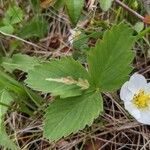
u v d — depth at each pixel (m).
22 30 0.11
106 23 0.11
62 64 0.09
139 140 0.10
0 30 0.11
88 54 0.09
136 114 0.09
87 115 0.09
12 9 0.11
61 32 0.12
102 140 0.10
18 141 0.10
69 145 0.10
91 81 0.09
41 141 0.10
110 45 0.09
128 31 0.09
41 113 0.10
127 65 0.09
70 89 0.09
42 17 0.12
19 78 0.11
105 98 0.10
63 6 0.12
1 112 0.10
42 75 0.09
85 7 0.12
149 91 0.09
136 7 0.11
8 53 0.11
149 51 0.10
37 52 0.11
